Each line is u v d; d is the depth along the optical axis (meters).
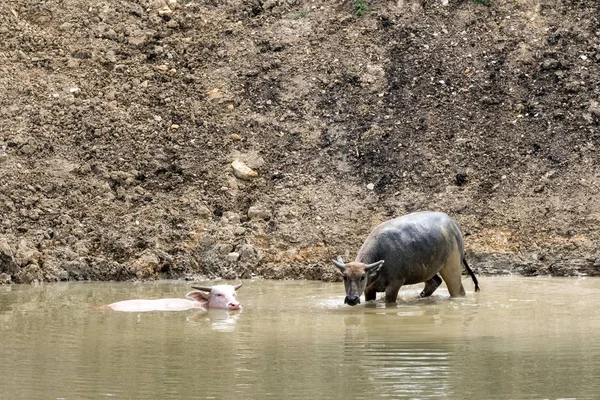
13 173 33.50
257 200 34.06
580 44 39.03
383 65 38.97
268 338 20.25
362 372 16.83
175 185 34.41
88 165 34.41
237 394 15.38
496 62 38.69
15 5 41.03
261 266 31.36
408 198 33.88
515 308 24.17
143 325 22.06
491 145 35.62
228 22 41.69
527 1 40.84
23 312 23.97
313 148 36.19
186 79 38.78
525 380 16.14
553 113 36.56
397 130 36.41
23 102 36.69
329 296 26.78
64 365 17.58
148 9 41.91
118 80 38.41
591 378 16.27
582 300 25.38
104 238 31.70
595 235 31.95
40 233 31.53
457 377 16.39
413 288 28.91
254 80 38.91
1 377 16.67
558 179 34.19
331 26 40.84
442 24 40.47
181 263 31.22
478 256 31.56
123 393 15.51
